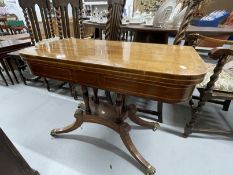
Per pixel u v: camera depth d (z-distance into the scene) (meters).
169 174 1.01
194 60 0.70
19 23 4.26
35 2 1.87
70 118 1.52
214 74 1.04
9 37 2.79
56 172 1.04
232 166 1.06
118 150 1.18
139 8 4.27
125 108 1.18
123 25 1.93
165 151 1.17
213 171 1.03
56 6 1.65
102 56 0.76
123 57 0.75
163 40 1.91
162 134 1.31
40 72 0.85
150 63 0.67
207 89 1.11
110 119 1.10
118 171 1.03
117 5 1.38
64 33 1.78
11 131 1.37
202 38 1.33
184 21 1.35
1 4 4.73
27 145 1.23
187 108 1.66
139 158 1.04
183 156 1.13
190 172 1.03
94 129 1.38
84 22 2.21
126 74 0.63
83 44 1.01
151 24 1.95
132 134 1.32
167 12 1.79
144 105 1.72
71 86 1.82
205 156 1.13
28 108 1.68
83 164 1.08
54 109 1.66
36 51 0.84
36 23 1.94
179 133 1.32
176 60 0.70
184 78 0.56
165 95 0.63
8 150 0.72
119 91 0.71
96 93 1.19
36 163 1.09
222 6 4.08
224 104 1.58
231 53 0.92
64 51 0.84
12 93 1.99
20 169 0.83
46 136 1.31
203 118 1.50
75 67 0.72
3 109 1.67
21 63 2.31
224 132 1.23
